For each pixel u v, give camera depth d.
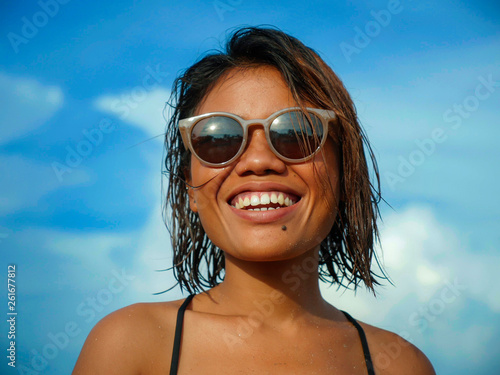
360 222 2.46
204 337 2.10
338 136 2.32
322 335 2.23
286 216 2.06
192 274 2.86
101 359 1.98
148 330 2.08
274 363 2.05
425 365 2.41
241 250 2.06
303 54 2.40
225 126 2.11
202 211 2.21
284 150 2.09
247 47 2.38
